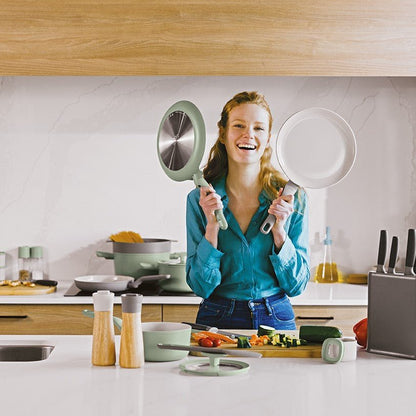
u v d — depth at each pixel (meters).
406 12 3.16
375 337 1.88
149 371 1.67
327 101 3.70
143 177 3.69
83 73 3.19
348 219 3.71
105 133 3.68
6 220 3.68
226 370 1.67
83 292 3.18
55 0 3.15
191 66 3.18
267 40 3.17
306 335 1.91
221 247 2.53
